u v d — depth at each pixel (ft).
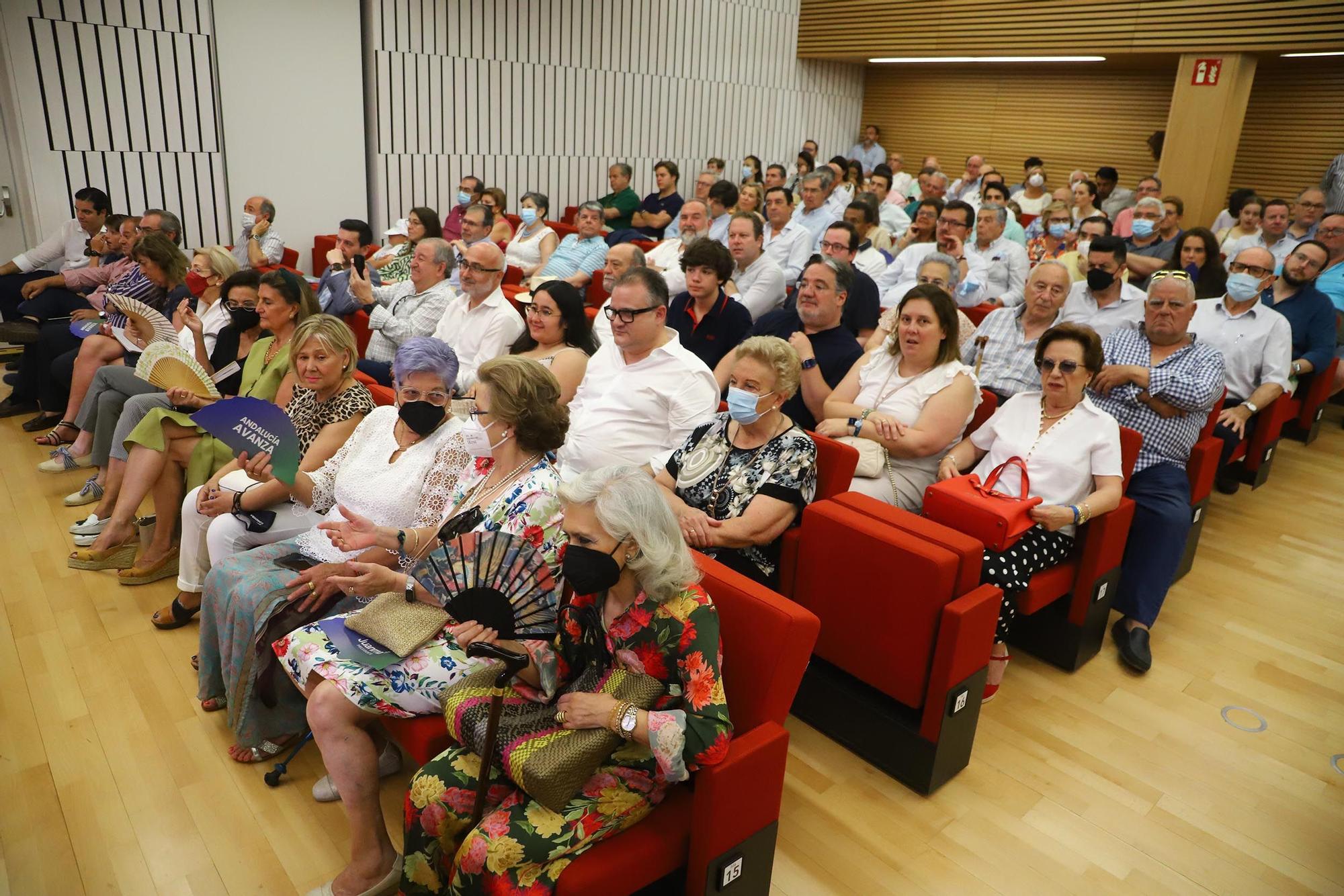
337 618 7.65
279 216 26.50
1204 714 9.84
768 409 8.79
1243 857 7.81
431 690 6.93
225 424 9.12
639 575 5.84
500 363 7.46
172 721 9.03
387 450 8.98
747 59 37.40
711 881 6.07
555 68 31.48
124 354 15.43
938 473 10.75
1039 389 13.00
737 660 6.48
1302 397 18.20
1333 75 30.09
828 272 12.00
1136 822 8.18
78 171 23.24
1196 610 12.04
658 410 10.58
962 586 8.16
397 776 8.51
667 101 35.22
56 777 8.18
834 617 8.91
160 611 10.68
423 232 21.63
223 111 24.85
